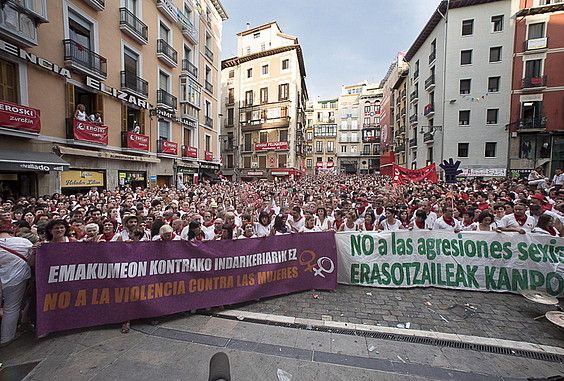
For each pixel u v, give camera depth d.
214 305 4.51
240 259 4.77
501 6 25.69
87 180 14.24
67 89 13.07
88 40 14.52
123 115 16.70
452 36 27.14
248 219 6.52
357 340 3.78
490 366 3.29
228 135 42.97
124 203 8.81
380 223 6.61
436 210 7.29
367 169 72.12
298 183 25.48
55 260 3.75
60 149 12.33
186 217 6.91
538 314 4.43
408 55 36.34
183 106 23.12
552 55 24.56
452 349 3.60
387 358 3.42
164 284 4.25
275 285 5.04
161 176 20.66
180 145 22.81
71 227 5.32
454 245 5.43
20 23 10.58
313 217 6.49
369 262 5.51
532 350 3.53
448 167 14.29
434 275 5.43
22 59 11.03
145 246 4.19
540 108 25.12
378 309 4.60
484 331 3.96
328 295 5.13
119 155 15.76
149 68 19.02
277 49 37.72
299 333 3.93
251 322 4.23
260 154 39.91
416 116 34.31
